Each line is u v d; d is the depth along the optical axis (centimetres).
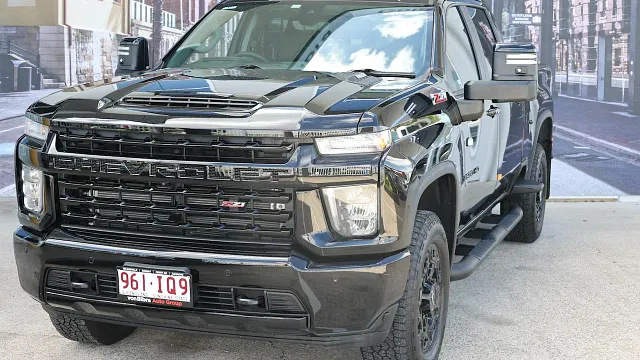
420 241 304
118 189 286
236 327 277
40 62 773
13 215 696
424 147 300
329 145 267
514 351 359
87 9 784
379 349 304
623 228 638
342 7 392
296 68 360
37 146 300
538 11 809
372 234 271
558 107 793
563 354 355
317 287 267
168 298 279
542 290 458
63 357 352
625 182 790
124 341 373
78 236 294
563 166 793
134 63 398
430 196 349
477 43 437
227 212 275
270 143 268
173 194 280
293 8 398
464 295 448
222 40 399
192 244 280
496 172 445
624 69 784
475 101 369
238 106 281
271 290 269
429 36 365
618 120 789
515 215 508
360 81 317
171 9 811
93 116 287
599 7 790
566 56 787
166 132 275
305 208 267
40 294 303
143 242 285
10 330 389
